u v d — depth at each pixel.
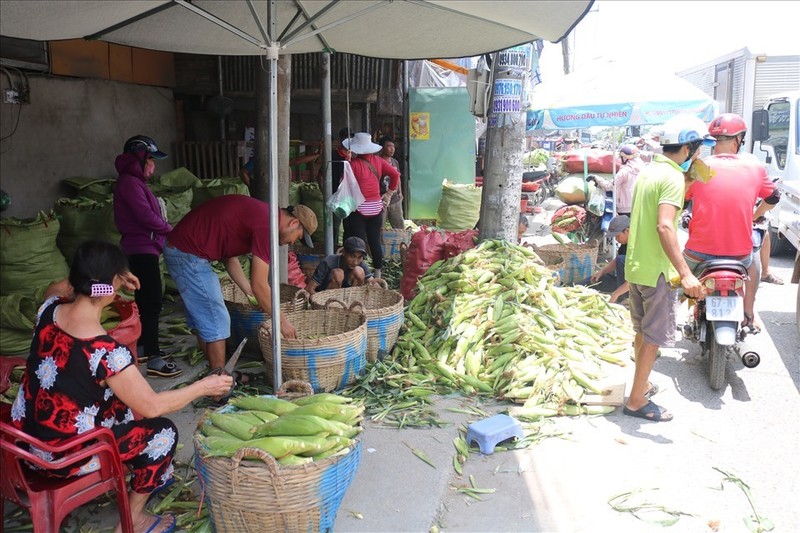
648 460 3.87
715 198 4.82
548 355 4.90
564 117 8.36
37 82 8.00
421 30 5.15
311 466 2.74
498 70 6.49
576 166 11.66
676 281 4.14
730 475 3.68
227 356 5.41
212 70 11.18
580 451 3.98
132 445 2.89
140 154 5.14
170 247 4.52
